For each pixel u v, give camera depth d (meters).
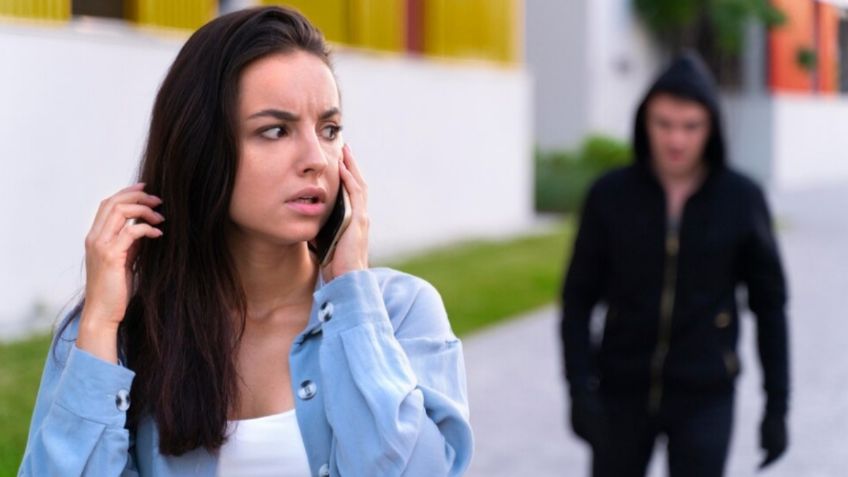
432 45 18.97
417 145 18.30
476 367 11.45
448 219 19.34
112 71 12.03
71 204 11.63
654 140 5.05
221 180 2.70
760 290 5.12
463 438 2.76
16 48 11.00
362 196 2.79
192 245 2.75
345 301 2.73
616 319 5.13
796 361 12.09
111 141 12.06
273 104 2.67
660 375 5.05
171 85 2.73
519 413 9.93
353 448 2.64
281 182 2.69
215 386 2.70
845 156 43.34
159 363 2.71
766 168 36.38
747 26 34.50
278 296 2.85
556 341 12.56
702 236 5.00
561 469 8.48
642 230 5.04
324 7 16.23
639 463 5.16
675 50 33.84
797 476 8.40
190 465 2.71
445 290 14.33
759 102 36.19
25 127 11.12
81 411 2.65
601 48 30.53
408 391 2.67
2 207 10.93
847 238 22.42
